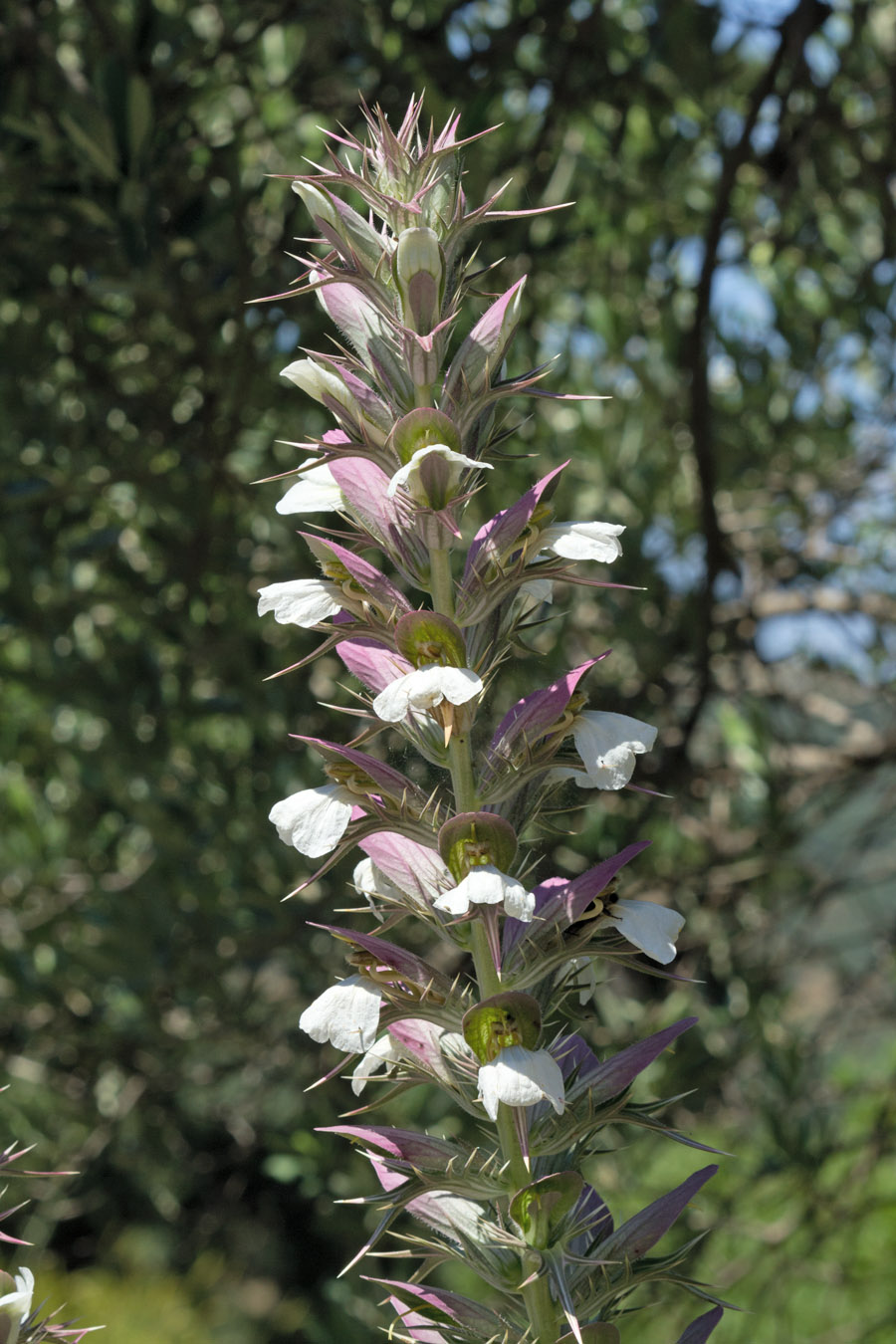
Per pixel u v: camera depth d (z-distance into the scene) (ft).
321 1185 7.26
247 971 7.29
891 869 8.77
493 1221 2.81
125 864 8.60
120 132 5.35
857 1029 9.24
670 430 8.66
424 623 2.70
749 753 8.24
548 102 7.39
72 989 7.96
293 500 2.84
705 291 6.85
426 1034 2.81
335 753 2.76
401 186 2.82
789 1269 8.10
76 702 7.31
